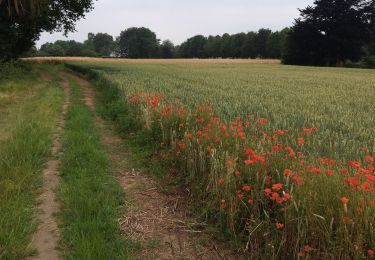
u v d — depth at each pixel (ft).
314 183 13.69
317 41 252.21
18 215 16.37
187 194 19.85
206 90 57.11
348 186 13.16
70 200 18.04
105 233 15.26
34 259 13.66
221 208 15.71
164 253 14.49
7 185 19.08
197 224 16.46
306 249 11.89
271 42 383.04
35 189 19.83
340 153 21.75
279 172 15.99
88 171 22.33
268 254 13.29
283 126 28.02
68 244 14.52
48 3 94.32
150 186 21.34
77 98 56.85
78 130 33.14
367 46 253.65
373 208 11.87
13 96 51.75
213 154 18.21
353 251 11.41
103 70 110.01
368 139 25.54
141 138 29.68
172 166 23.31
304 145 22.52
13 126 32.89
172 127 27.45
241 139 21.35
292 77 99.30
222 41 463.83
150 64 199.82
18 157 23.34
